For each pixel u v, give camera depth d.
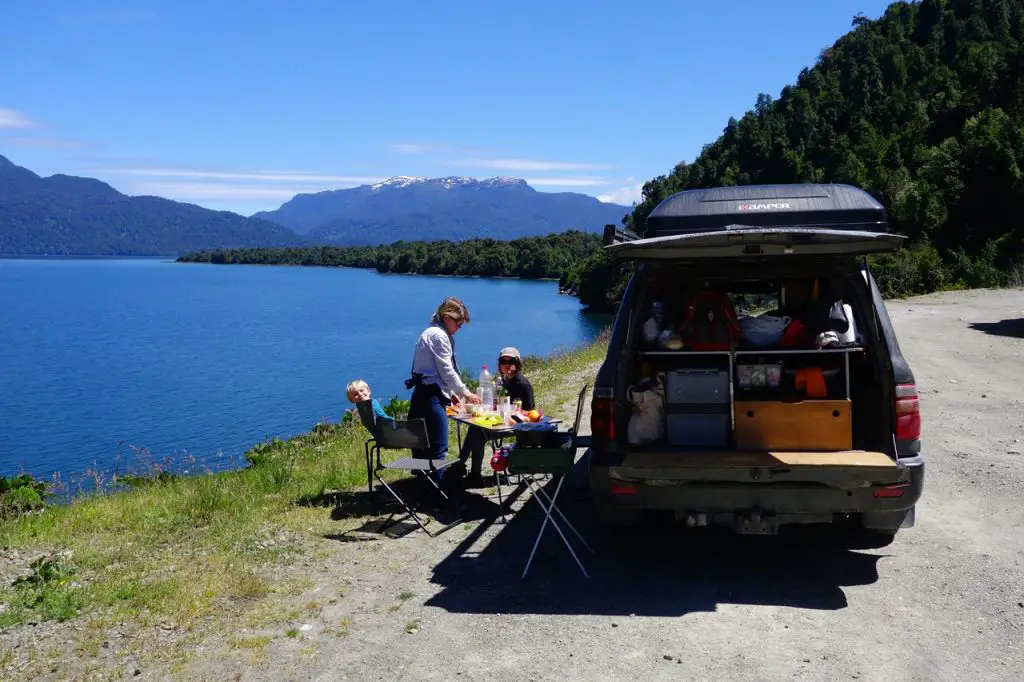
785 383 5.29
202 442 32.25
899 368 4.81
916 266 38.97
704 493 4.77
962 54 132.25
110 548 5.91
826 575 5.04
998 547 5.39
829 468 4.55
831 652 4.04
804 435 4.94
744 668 3.89
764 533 4.74
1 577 5.37
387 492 7.23
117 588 5.07
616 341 5.16
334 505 6.86
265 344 76.56
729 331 5.28
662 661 3.98
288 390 47.62
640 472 4.73
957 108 107.38
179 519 6.54
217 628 4.51
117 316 119.19
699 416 5.11
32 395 48.25
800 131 128.38
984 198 69.75
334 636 4.37
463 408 6.80
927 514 6.14
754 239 4.52
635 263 5.72
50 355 71.88
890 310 25.77
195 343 79.56
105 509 7.11
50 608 4.79
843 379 5.30
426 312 113.00
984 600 4.59
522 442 5.77
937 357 14.74
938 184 72.56
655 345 5.39
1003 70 109.44
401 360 61.56
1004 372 12.89
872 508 4.66
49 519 6.88
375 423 6.61
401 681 3.86
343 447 9.52
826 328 5.47
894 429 4.79
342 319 104.31
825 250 4.71
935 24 155.62
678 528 6.00
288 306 131.12
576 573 5.21
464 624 4.48
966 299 29.95
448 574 5.24
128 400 45.22
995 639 4.12
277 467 8.13
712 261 5.35
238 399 44.53
